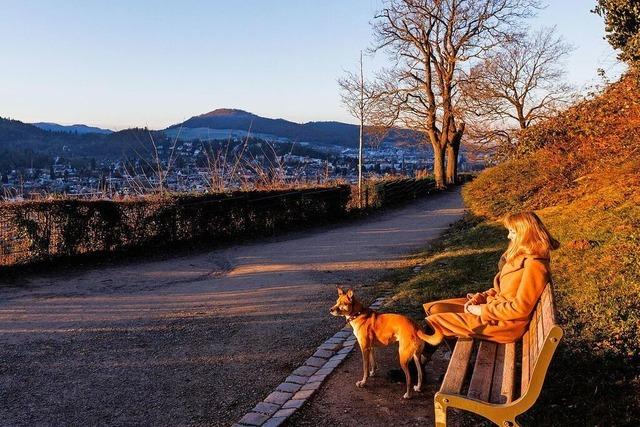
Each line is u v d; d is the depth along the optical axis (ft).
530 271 14.01
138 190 57.88
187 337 23.75
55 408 16.67
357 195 87.56
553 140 48.57
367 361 16.99
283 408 15.83
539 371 10.70
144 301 30.53
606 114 43.19
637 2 41.19
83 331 24.77
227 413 16.11
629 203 29.94
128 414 16.20
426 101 135.95
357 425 14.62
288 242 55.11
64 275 37.83
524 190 43.70
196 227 52.49
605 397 13.60
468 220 55.26
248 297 31.22
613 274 20.80
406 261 41.68
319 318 26.32
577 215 31.76
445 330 15.25
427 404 15.70
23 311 28.40
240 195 58.59
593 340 16.22
